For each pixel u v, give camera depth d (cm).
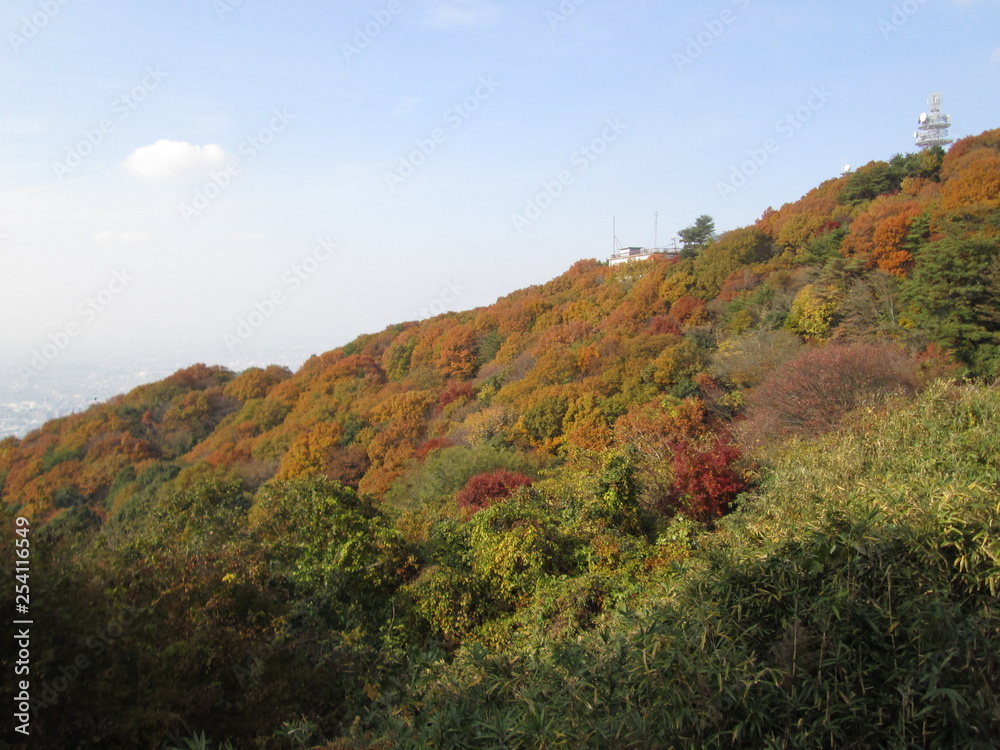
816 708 269
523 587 746
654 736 262
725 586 320
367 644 574
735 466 961
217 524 896
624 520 902
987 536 307
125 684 368
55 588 351
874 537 320
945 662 256
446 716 303
